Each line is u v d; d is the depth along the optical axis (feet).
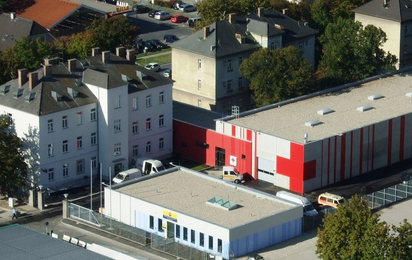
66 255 417.69
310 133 566.77
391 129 594.65
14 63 626.64
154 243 476.54
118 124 573.33
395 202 534.78
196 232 471.62
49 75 564.71
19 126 554.05
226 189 515.91
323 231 424.46
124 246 481.05
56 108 549.95
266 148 565.94
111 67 590.96
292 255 467.52
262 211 483.92
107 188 511.81
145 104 593.01
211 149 600.39
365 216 417.28
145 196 503.61
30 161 552.41
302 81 633.20
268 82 634.84
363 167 583.99
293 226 487.61
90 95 568.00
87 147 570.05
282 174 560.20
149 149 605.31
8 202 538.88
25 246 426.10
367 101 628.28
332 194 534.78
